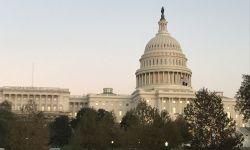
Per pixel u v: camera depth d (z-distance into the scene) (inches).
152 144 4313.5
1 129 4881.9
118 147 5689.0
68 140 6894.7
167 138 4357.8
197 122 3732.8
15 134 3811.5
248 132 5201.8
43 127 4025.6
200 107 3757.4
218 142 3634.4
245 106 4094.5
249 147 4692.4
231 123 3750.0
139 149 4739.2
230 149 3629.4
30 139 3806.6
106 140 5221.5
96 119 5669.3
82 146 5098.4
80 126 5211.6
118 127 6141.7
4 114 5506.9
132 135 4675.2
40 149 3828.7
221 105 3774.6
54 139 7106.3
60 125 7249.0
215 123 3693.4
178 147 4746.6
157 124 4466.0
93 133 5098.4
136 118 5182.1
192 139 3742.6
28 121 3929.6
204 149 3646.7
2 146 4682.6
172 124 4493.1
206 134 3668.8
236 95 4160.9
